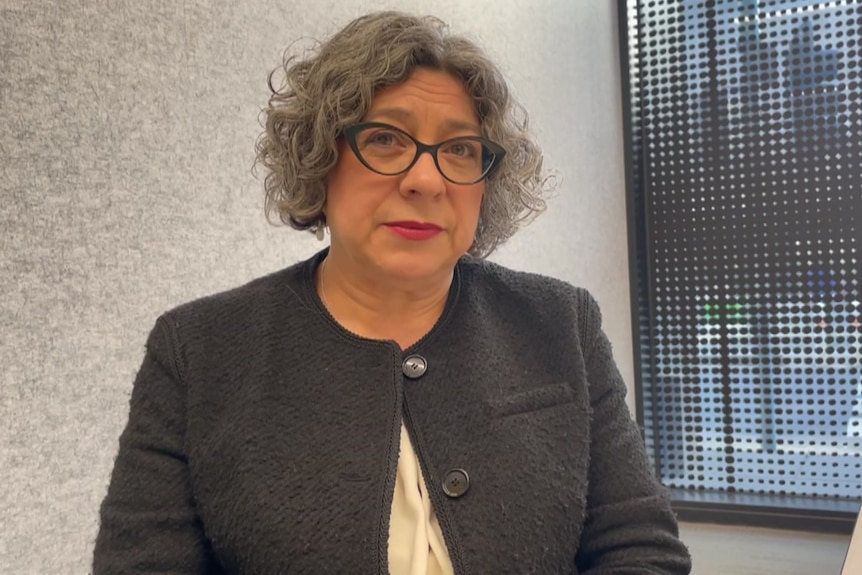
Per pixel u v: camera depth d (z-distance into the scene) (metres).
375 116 0.83
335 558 0.75
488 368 0.89
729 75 2.33
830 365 2.18
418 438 0.83
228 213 1.26
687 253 2.40
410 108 0.82
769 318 2.26
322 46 0.94
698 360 2.38
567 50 2.28
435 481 0.81
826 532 2.12
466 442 0.83
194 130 1.20
